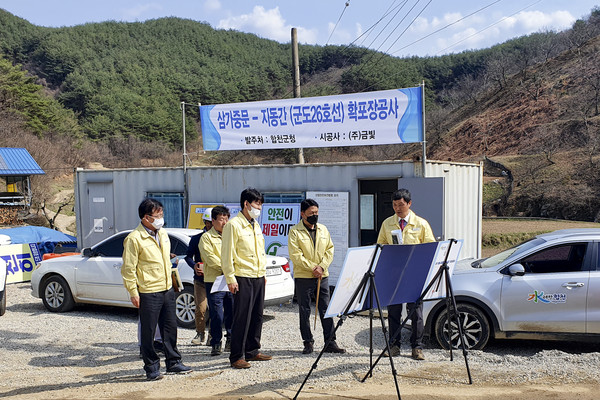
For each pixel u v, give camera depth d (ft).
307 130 38.22
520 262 22.79
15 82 212.84
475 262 25.59
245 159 182.70
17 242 46.44
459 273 23.18
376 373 18.40
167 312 18.54
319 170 38.24
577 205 120.98
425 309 22.76
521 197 131.95
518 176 145.38
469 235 40.24
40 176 131.85
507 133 206.39
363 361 20.10
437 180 33.22
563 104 201.26
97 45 458.50
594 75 207.72
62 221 116.26
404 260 16.47
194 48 509.76
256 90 373.61
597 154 140.46
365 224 43.93
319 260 20.89
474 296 22.30
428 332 22.82
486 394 16.10
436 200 33.27
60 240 48.96
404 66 400.88
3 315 31.83
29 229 48.26
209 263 21.66
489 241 78.95
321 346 23.49
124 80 371.15
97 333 26.91
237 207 40.68
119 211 45.91
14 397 16.88
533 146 182.60
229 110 40.42
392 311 20.65
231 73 419.54
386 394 16.19
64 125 236.02
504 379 17.57
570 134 172.96
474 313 22.36
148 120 284.41
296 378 17.99
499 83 263.49
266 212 39.45
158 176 44.11
